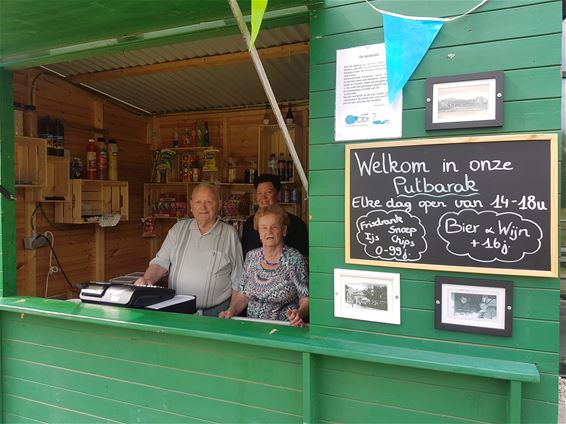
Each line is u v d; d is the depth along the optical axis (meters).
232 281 2.51
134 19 1.78
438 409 1.41
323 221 1.59
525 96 1.33
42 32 1.91
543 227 1.31
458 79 1.39
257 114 4.54
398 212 1.47
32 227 3.48
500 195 1.35
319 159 1.59
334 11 1.56
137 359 1.86
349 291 1.55
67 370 2.02
